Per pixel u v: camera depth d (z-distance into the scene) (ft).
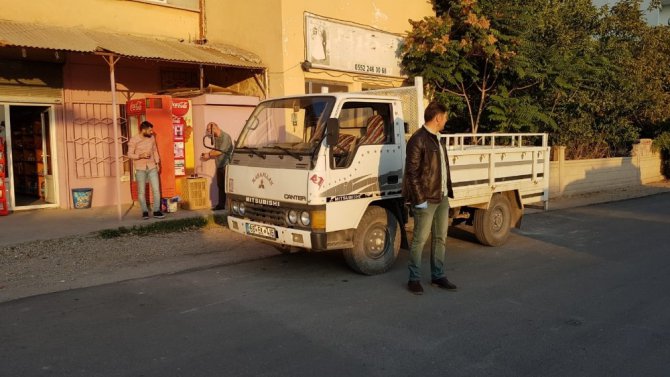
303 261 24.91
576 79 49.55
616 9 56.13
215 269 23.58
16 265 23.75
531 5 49.98
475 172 26.23
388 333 16.15
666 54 59.26
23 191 41.29
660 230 33.12
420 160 19.66
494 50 45.03
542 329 16.52
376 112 22.71
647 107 59.72
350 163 21.13
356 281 21.70
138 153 32.14
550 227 34.30
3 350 14.88
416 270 20.13
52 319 17.34
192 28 44.06
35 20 35.73
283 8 39.11
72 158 37.63
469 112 50.57
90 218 33.09
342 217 20.97
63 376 13.28
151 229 30.45
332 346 15.16
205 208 36.52
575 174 51.60
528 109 47.91
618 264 24.58
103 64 38.68
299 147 21.43
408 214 23.62
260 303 18.90
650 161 64.28
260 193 22.11
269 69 40.29
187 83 43.70
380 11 46.70
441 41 44.78
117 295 19.86
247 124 24.25
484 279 22.13
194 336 15.85
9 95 34.86
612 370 13.75
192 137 37.52
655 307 18.56
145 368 13.71
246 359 14.26
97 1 38.50
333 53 42.60
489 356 14.56
